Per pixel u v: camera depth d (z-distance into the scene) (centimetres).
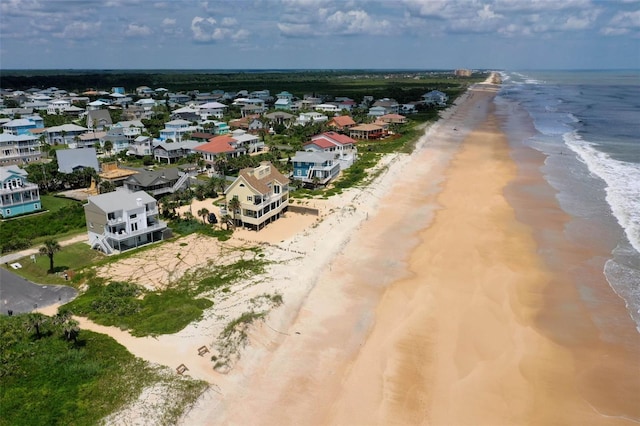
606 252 5238
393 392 3183
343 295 4422
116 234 5228
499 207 6781
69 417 2766
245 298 4181
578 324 3928
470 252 5297
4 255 5228
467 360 3494
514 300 4288
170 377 3131
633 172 8531
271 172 6391
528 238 5647
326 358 3519
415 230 6000
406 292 4456
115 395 2952
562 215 6400
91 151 8594
